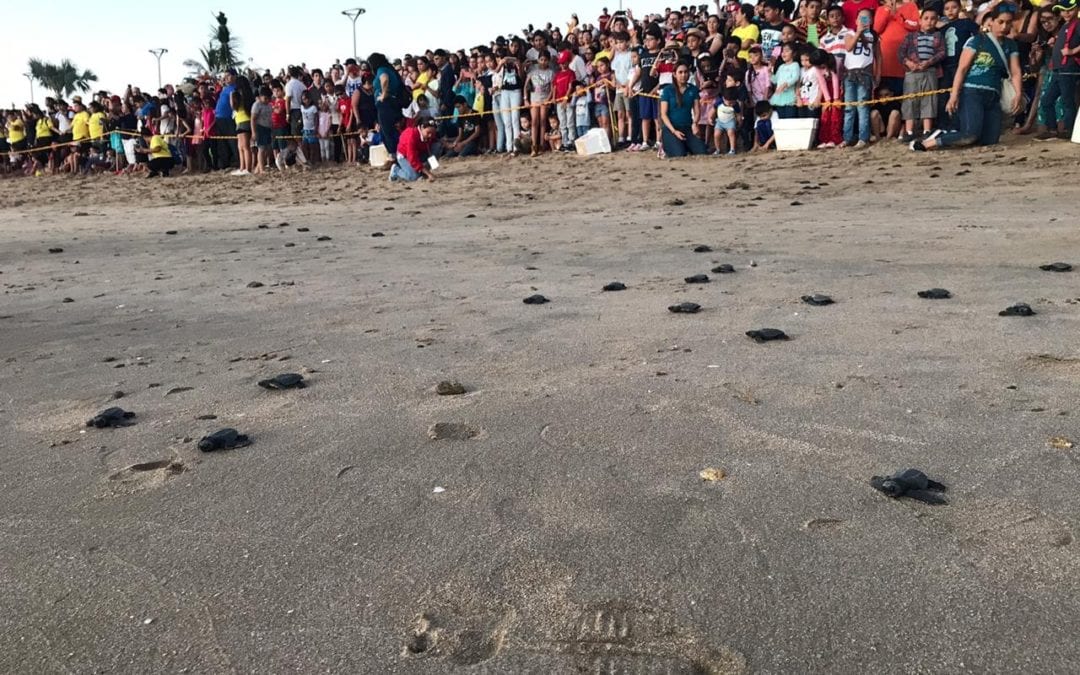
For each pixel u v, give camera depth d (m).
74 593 2.61
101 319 6.68
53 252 11.16
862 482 3.10
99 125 27.45
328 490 3.24
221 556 2.78
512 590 2.51
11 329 6.44
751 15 18.66
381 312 6.40
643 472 3.28
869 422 3.66
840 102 16.61
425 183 18.61
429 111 22.84
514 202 15.02
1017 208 10.52
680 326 5.48
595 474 3.27
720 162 17.09
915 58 15.81
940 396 3.93
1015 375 4.18
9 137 30.78
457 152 22.67
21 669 2.26
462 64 23.89
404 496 3.16
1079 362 4.32
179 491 3.30
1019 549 2.60
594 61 20.50
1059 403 3.77
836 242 8.77
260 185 20.91
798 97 17.16
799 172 15.17
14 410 4.44
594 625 2.33
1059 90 14.95
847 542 2.69
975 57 14.87
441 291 7.16
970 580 2.45
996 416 3.65
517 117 21.48
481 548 2.76
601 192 15.36
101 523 3.06
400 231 11.96
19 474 3.55
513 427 3.80
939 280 6.55
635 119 19.92
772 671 2.12
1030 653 2.13
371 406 4.18
